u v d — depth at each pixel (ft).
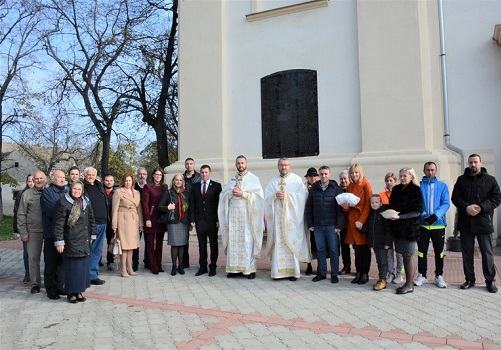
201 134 38.70
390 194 20.90
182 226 24.97
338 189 22.44
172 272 24.99
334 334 14.51
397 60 32.24
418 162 30.81
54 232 19.21
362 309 17.24
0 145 76.28
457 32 32.50
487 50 31.81
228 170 37.35
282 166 23.48
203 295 20.12
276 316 16.63
